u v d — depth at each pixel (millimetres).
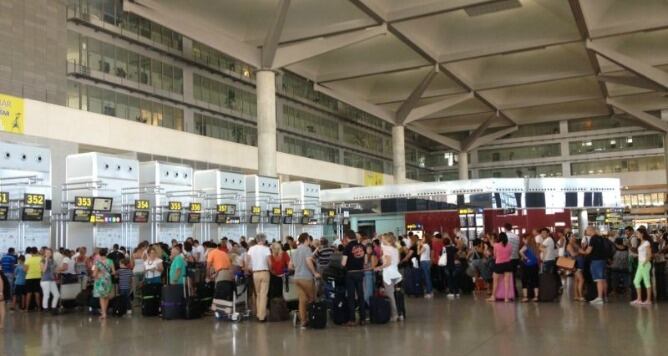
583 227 37562
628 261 15859
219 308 12930
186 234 23719
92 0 34562
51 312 15125
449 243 17188
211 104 43906
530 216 32875
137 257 16844
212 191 25500
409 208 35844
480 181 35688
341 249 12547
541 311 12812
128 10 29781
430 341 9500
